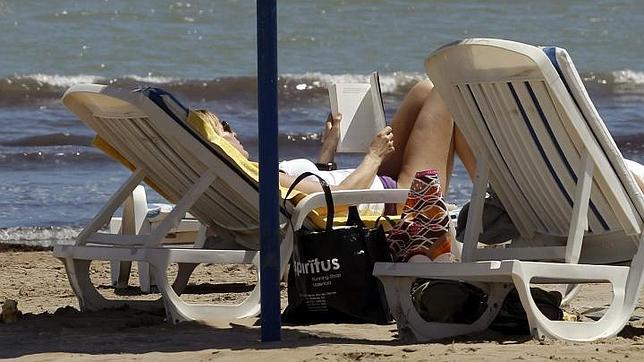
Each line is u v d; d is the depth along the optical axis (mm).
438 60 16984
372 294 18672
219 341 17125
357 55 81875
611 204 16703
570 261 16391
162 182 21219
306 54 81938
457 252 21969
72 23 85875
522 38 88562
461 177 43844
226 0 91375
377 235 18688
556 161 16844
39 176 47125
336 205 19891
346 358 15000
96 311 20500
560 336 16422
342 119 24578
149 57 79625
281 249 19594
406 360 14719
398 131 23859
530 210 18141
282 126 60062
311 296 18781
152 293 24609
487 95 16812
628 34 88938
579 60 83312
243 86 70625
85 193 43719
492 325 17469
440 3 93375
